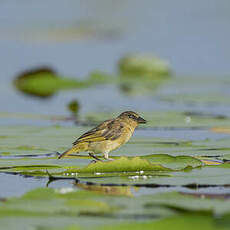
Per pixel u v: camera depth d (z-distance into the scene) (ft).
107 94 74.90
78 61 99.55
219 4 161.27
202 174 31.22
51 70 83.56
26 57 101.76
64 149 39.09
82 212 23.57
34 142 41.50
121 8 157.89
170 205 23.85
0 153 37.22
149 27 133.80
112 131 36.45
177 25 134.62
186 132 46.39
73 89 81.05
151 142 41.86
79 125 50.52
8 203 24.82
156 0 171.01
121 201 25.39
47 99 70.44
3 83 83.46
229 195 26.66
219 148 39.14
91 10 155.84
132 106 63.57
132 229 20.89
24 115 57.06
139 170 31.76
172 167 32.71
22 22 141.49
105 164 31.65
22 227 21.66
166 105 64.34
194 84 83.10
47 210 23.84
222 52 105.50
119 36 125.18
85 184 29.43
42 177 31.40
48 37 124.67
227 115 56.08
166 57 102.06
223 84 82.58
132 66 92.68
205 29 127.54
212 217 21.98
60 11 156.66
